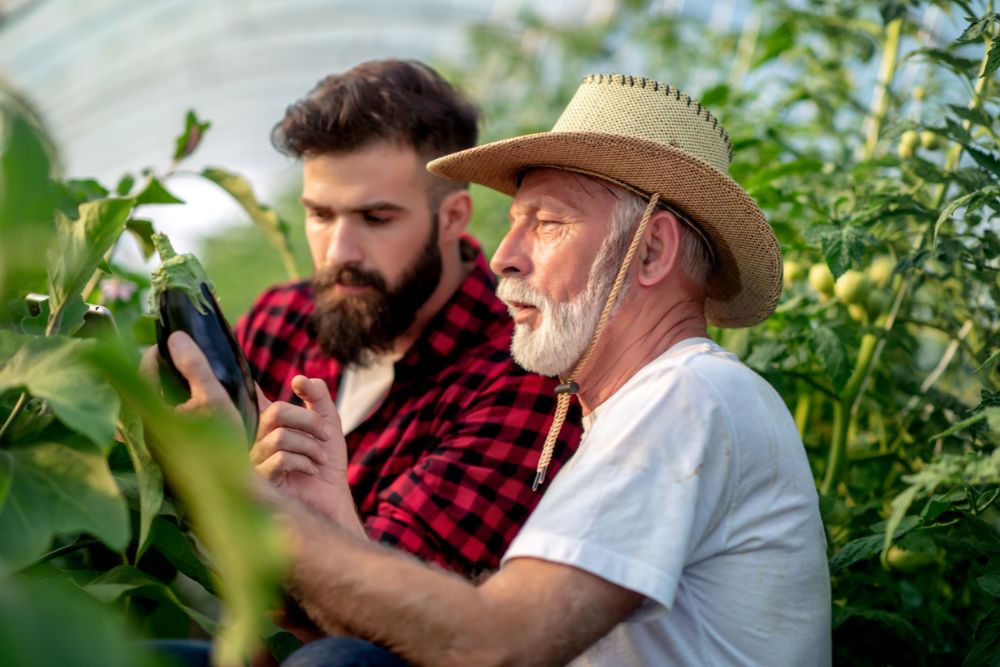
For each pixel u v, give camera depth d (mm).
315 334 2430
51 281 1266
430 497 1974
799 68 2959
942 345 2738
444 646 1271
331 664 1233
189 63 9836
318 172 2182
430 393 2166
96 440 1001
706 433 1392
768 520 1452
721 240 1655
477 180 1883
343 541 1323
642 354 1617
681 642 1419
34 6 7359
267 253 9625
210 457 881
